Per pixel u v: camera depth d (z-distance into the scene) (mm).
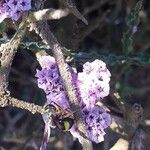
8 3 153
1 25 181
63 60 157
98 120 161
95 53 207
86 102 161
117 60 214
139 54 218
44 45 186
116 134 210
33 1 162
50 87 161
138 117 202
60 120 158
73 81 162
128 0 274
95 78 160
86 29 245
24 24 162
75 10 162
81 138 159
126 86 261
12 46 161
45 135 163
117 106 223
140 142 206
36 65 237
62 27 229
